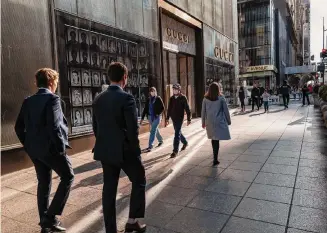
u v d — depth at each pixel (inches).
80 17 300.8
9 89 223.3
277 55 2576.3
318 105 682.8
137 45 402.6
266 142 305.9
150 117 289.7
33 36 246.1
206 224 130.1
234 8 904.3
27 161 233.1
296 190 166.7
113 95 112.7
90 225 133.0
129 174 118.8
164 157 258.2
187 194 167.0
